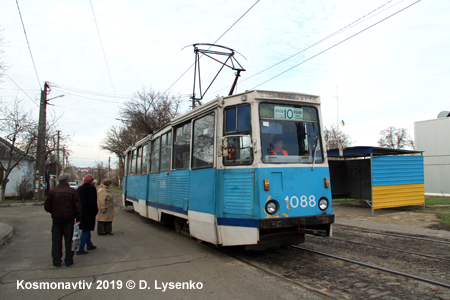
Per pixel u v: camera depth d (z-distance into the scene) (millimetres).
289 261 6008
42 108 21000
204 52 10523
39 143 21344
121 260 6133
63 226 5805
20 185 22484
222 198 5969
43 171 21703
